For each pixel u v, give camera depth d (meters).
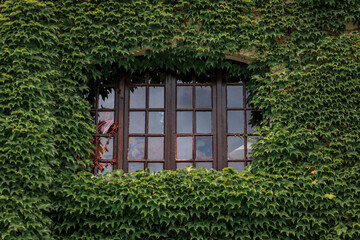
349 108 4.77
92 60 4.85
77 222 4.42
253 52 5.00
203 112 5.11
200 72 5.07
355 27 5.07
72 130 4.65
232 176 4.48
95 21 4.93
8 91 4.35
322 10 5.00
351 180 4.57
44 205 4.24
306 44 4.93
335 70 4.85
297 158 4.65
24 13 4.64
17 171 4.22
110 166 4.95
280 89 4.80
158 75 5.15
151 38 4.91
